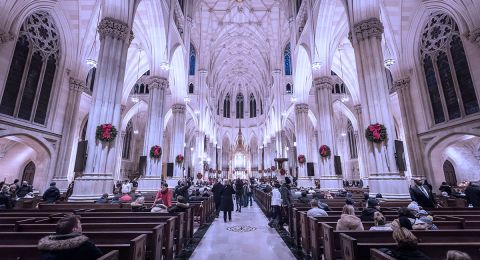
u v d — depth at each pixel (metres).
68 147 16.69
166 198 9.16
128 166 35.03
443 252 3.34
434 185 15.42
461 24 13.78
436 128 15.21
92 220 5.66
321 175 16.86
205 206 11.32
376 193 10.05
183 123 23.73
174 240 6.54
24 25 14.37
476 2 12.77
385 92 10.67
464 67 13.85
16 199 11.70
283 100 34.69
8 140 17.44
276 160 26.36
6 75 13.12
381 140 10.02
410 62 17.25
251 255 6.52
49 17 15.97
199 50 36.72
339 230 4.82
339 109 33.34
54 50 16.30
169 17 18.59
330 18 17.48
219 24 38.59
